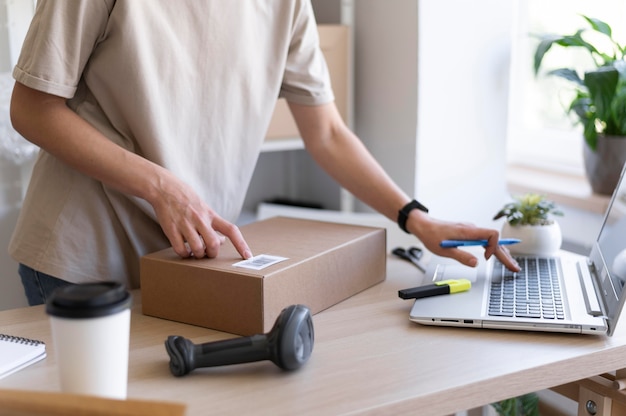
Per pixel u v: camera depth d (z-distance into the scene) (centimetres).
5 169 181
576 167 251
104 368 78
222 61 138
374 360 104
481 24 215
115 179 124
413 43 207
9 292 186
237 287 112
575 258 146
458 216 222
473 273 137
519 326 113
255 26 142
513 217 148
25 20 178
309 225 143
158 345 110
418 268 148
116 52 129
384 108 220
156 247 145
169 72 133
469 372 101
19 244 142
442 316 116
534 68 212
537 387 103
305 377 99
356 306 126
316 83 151
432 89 210
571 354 107
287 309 102
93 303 77
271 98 147
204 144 141
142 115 132
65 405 71
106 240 141
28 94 125
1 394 72
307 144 156
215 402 92
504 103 223
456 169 219
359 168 151
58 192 139
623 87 207
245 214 244
